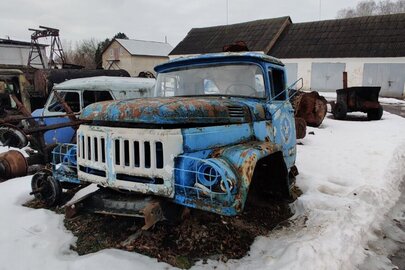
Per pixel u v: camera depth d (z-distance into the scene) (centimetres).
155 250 349
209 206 298
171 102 330
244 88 433
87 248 362
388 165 669
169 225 385
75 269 318
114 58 4331
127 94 829
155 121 310
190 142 319
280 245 360
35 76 1197
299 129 876
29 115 675
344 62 2484
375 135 974
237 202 299
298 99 1086
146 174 313
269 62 433
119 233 387
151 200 324
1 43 2664
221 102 368
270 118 426
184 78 461
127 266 320
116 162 329
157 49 4409
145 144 314
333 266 330
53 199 453
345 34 2669
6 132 670
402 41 2403
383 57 2358
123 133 323
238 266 325
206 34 3353
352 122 1243
